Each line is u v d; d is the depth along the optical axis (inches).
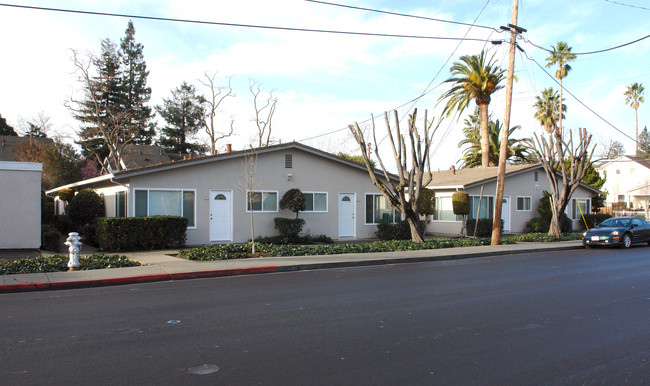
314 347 232.1
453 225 1115.3
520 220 1216.8
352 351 225.8
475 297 363.6
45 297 368.5
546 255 714.2
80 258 536.7
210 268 497.4
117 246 656.4
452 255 665.6
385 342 241.1
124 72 2053.4
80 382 185.2
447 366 205.3
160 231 685.3
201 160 755.4
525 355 221.1
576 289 400.5
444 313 307.3
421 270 533.6
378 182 814.5
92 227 756.6
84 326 273.6
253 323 280.5
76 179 1412.4
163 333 258.1
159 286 421.7
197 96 2160.4
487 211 1143.6
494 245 817.5
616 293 381.7
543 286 416.5
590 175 1444.4
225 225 786.8
